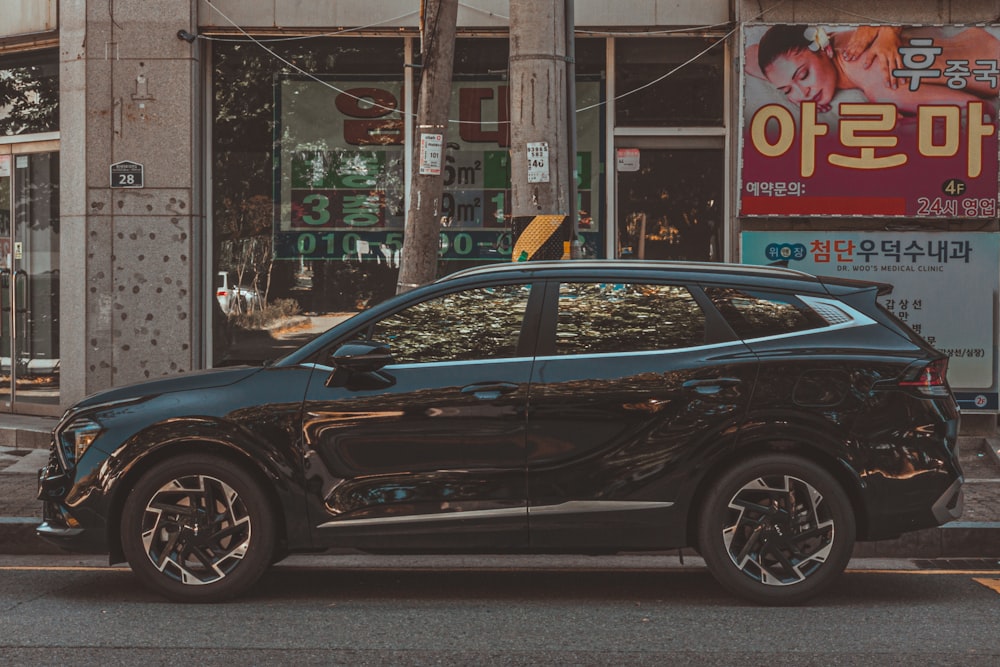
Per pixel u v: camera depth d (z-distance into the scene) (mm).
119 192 11398
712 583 6516
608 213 11523
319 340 5980
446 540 5758
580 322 5906
